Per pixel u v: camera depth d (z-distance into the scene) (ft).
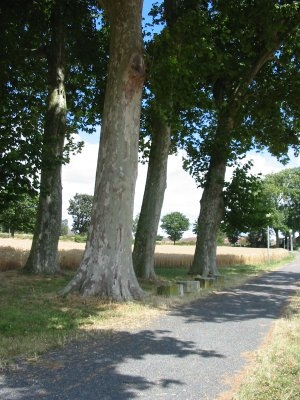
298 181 350.02
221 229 76.64
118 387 17.19
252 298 45.06
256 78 76.18
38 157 46.24
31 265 58.70
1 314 30.14
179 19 51.06
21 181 45.11
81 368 19.33
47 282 49.90
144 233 58.59
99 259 38.09
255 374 18.97
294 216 347.36
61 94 61.36
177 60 46.50
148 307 35.24
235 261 122.11
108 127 39.06
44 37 62.69
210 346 24.04
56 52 61.11
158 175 59.06
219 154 72.18
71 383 17.46
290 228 348.79
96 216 38.75
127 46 38.60
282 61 70.49
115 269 37.99
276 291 52.60
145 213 59.00
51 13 60.90
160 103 50.14
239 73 70.18
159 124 59.26
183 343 24.44
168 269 88.28
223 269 91.91
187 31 50.34
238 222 73.05
